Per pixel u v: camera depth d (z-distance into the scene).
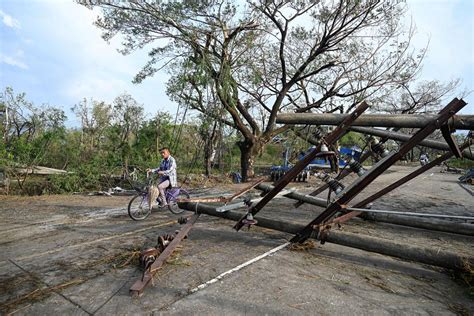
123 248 4.39
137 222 6.27
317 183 14.95
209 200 5.06
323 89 19.03
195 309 2.64
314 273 3.44
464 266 3.00
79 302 2.81
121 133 23.70
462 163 27.08
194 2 13.52
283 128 18.11
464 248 4.55
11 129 25.62
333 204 3.65
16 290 3.08
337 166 3.54
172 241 3.83
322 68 17.02
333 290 3.03
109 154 16.72
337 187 3.86
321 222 3.94
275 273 3.40
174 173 7.26
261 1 14.84
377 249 3.46
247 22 15.27
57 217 6.91
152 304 2.74
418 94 19.88
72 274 3.46
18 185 12.93
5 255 4.16
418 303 2.83
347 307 2.71
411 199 9.51
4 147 13.10
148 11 13.91
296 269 3.53
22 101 26.19
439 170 26.34
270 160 31.62
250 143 17.67
